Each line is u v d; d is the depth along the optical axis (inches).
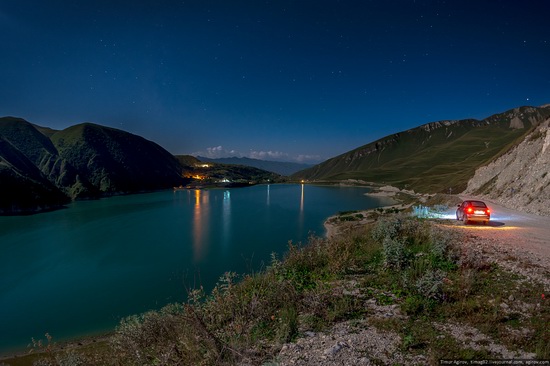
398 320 285.9
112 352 341.4
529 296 318.7
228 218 3649.1
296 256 477.4
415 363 221.3
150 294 1466.5
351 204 5017.2
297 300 341.7
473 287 344.5
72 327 1175.6
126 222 3565.5
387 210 3282.5
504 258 436.5
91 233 2972.4
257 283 406.0
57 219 3934.5
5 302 1454.2
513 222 936.3
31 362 903.1
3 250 2415.1
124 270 1847.9
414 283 357.1
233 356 236.2
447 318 287.4
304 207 4640.8
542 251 510.6
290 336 270.4
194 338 268.4
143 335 337.4
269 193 7755.9
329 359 228.7
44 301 1446.9
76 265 1996.8
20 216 4229.8
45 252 2332.7
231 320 318.0
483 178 2390.5
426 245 490.0
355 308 317.4
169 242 2482.8
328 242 540.1
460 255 438.0
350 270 430.3
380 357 229.6
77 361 347.9
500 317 279.9
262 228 2952.8
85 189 7150.6
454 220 976.3
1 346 1063.0
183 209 4675.2
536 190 1343.5
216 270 1744.6
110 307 1343.5
